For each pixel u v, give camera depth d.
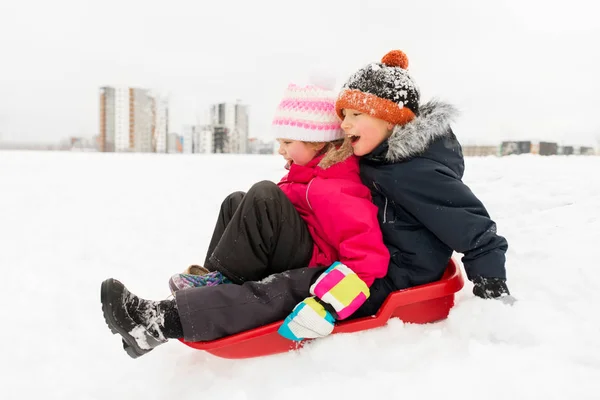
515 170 5.00
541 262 1.97
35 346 1.55
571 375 1.14
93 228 3.20
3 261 2.45
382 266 1.45
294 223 1.49
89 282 2.13
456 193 1.48
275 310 1.36
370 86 1.55
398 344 1.36
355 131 1.58
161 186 5.23
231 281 1.46
